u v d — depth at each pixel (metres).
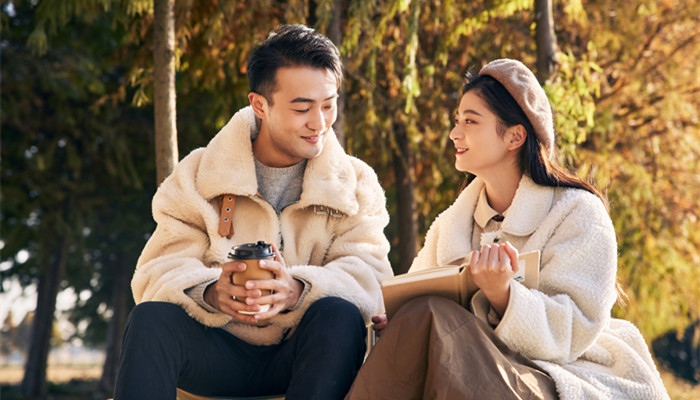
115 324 17.53
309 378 2.04
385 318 2.35
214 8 5.03
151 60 4.98
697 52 7.96
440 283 2.00
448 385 1.83
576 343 2.11
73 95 12.72
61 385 19.03
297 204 2.56
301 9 4.84
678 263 8.10
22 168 13.84
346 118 6.72
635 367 2.18
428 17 5.98
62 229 14.30
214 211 2.51
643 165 8.18
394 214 10.32
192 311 2.21
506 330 2.01
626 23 7.10
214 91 6.21
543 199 2.33
